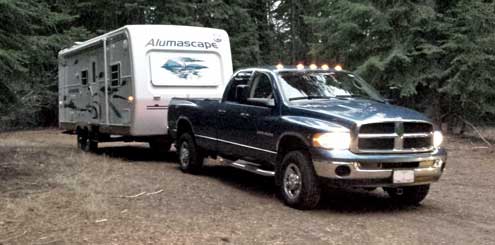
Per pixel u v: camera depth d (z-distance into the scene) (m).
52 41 17.95
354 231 6.09
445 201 7.82
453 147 14.07
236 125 8.58
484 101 15.52
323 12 18.94
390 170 6.76
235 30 25.72
